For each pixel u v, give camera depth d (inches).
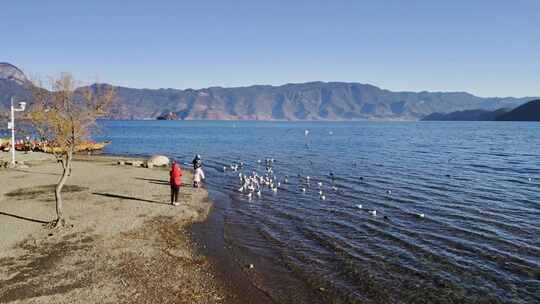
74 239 786.2
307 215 1032.8
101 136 5032.0
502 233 874.1
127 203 1098.1
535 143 3683.6
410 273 665.6
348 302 570.9
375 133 6058.1
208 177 1662.2
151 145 3597.4
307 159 2333.9
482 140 4170.8
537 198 1229.7
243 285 620.7
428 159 2313.0
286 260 723.4
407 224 944.9
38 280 602.2
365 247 788.6
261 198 1242.6
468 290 605.0
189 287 603.5
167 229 880.9
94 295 559.2
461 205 1137.4
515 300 574.6
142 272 646.5
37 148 2390.5
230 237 851.4
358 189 1380.4
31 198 1127.0
